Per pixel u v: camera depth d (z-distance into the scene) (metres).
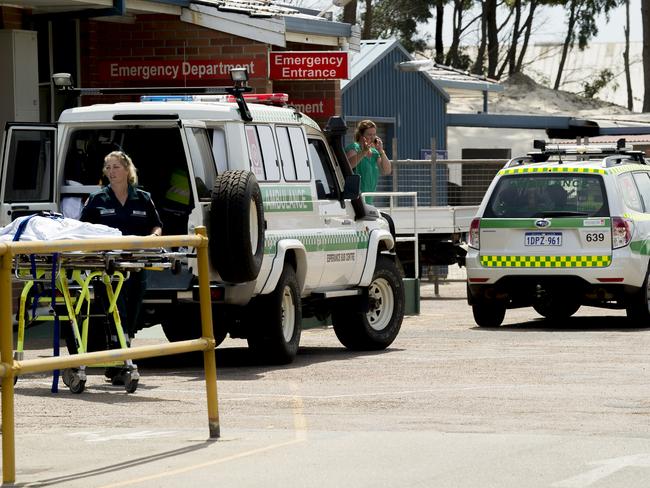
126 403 28.08
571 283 44.62
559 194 44.88
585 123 104.25
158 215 32.62
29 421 25.70
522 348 39.06
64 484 19.73
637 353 37.34
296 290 35.66
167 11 49.72
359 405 27.50
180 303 32.97
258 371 33.91
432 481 19.58
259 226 33.09
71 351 30.17
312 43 55.41
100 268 27.20
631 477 19.89
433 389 29.94
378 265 39.88
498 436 23.31
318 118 56.59
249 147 33.75
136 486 19.48
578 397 28.44
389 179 81.50
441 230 65.69
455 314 54.38
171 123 32.91
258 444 22.75
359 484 19.39
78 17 47.09
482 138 104.31
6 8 46.88
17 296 41.62
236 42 51.09
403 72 85.75
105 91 34.72
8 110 47.09
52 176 34.03
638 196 46.12
